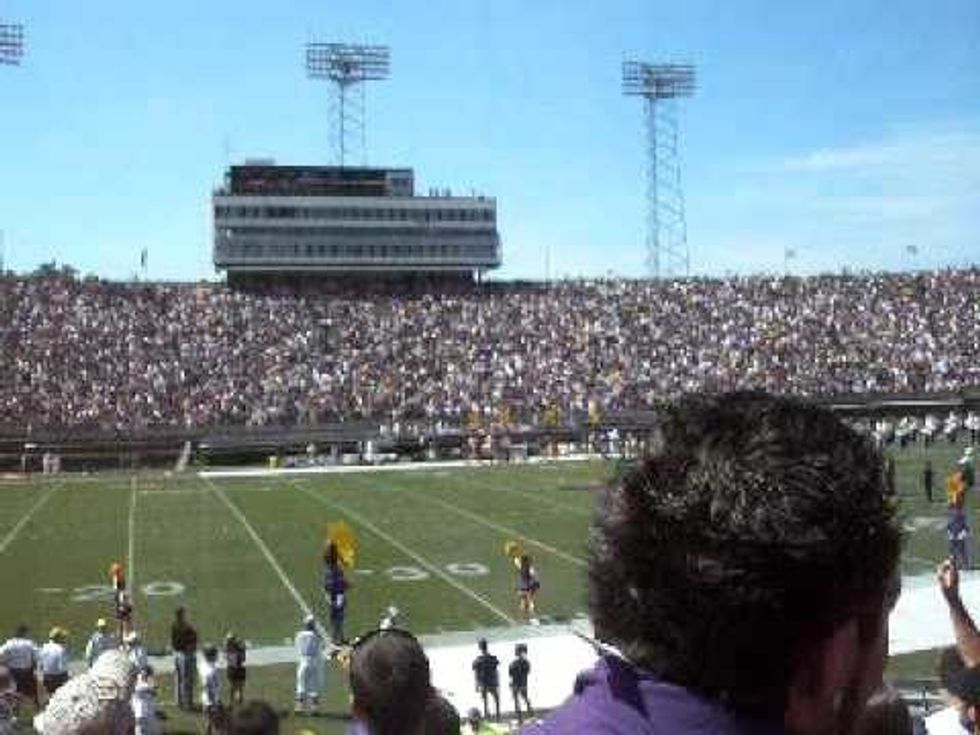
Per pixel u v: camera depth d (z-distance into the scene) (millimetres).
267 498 52125
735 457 1758
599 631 1829
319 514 46812
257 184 93938
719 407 1840
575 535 40094
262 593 32531
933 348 79812
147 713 19609
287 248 94125
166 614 30391
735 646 1722
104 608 31156
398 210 95750
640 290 87562
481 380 77062
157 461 68312
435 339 81000
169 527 44156
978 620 27016
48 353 72812
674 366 78812
